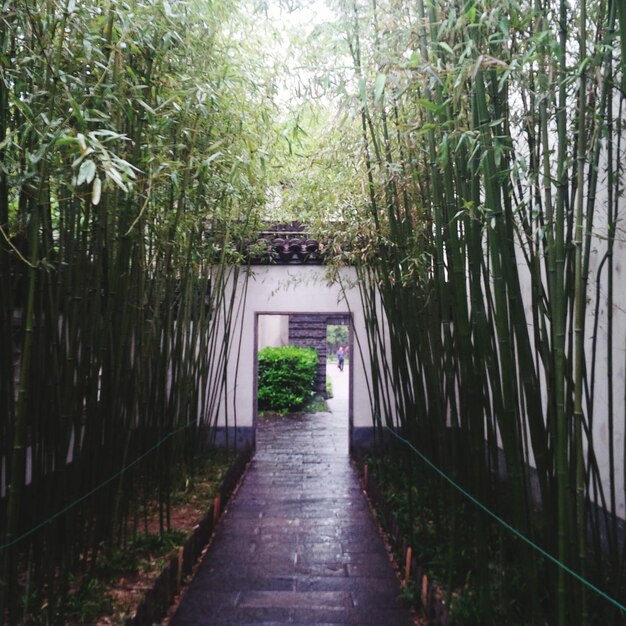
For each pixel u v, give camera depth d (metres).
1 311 1.80
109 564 2.27
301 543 3.24
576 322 1.54
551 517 1.81
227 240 4.08
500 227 1.75
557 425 1.58
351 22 2.33
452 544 2.13
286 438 6.86
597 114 1.62
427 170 2.47
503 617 1.91
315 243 5.20
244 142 2.34
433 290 2.62
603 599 1.77
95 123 1.86
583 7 1.50
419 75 1.86
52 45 1.54
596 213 2.63
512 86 2.11
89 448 2.14
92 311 2.03
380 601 2.50
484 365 2.20
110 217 2.21
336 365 24.30
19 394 1.61
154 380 2.90
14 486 1.63
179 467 3.88
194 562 2.88
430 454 2.81
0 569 1.64
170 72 2.10
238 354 5.36
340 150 2.79
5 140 1.42
